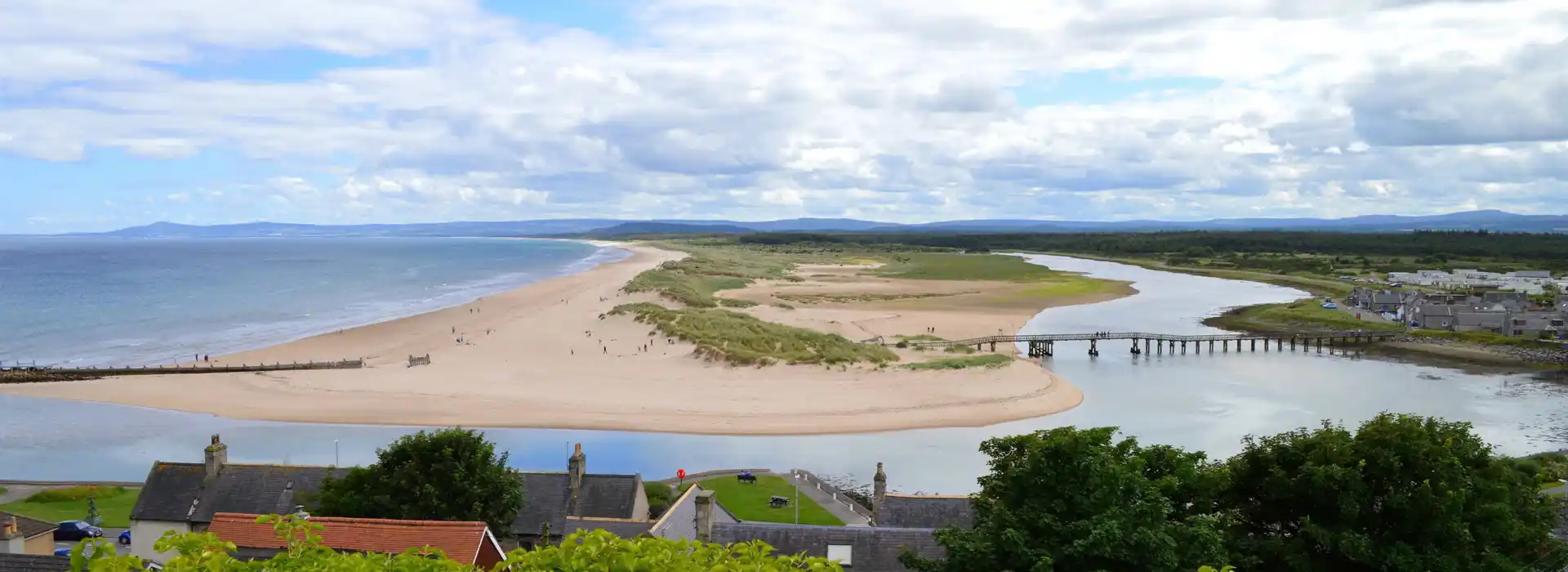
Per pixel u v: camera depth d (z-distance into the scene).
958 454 66.44
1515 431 75.56
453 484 34.06
